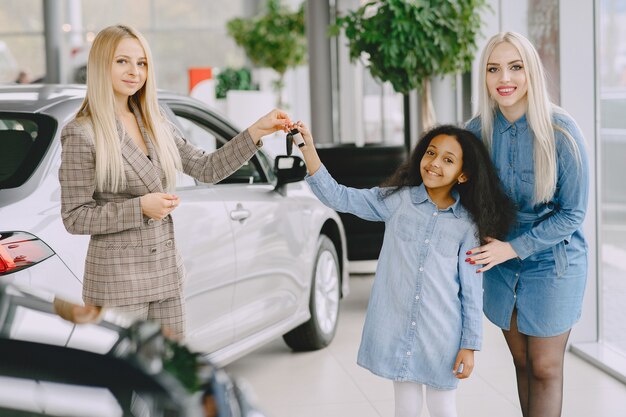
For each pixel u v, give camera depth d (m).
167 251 2.78
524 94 2.87
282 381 4.39
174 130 3.03
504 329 3.08
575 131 2.85
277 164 4.18
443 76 6.41
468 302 2.82
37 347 1.59
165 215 2.66
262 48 19.83
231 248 3.87
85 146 2.65
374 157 6.59
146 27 22.81
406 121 8.34
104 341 1.66
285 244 4.41
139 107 2.83
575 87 4.54
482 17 6.75
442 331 2.80
